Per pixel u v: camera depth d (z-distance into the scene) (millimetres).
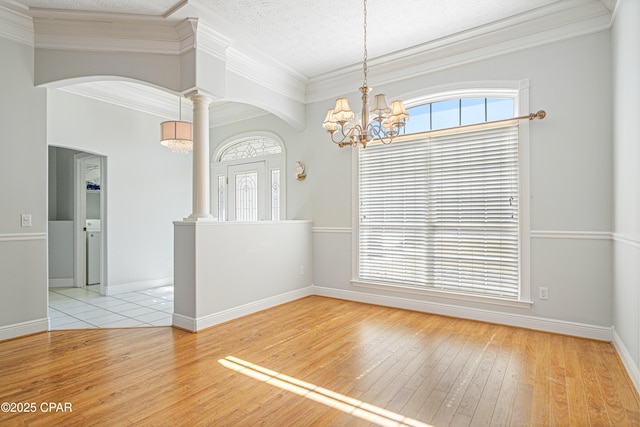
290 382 2299
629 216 2400
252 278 3934
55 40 3252
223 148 5992
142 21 3229
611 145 2947
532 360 2623
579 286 3098
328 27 3395
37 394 2131
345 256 4539
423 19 3252
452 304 3768
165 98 5410
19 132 3164
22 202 3176
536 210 3285
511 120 3354
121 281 5027
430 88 3883
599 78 3012
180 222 3434
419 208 3986
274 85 4355
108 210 4898
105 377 2357
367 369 2488
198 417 1901
